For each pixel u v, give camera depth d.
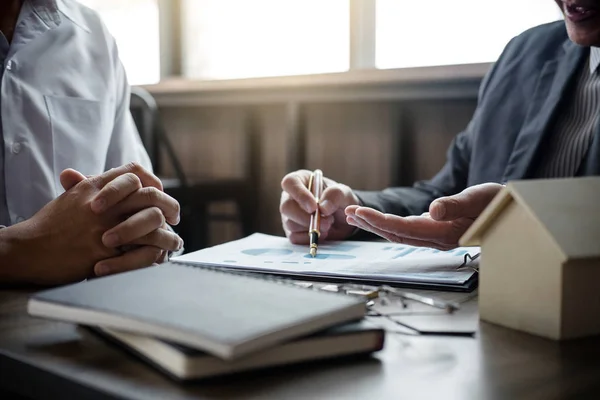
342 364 0.46
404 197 1.24
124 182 0.78
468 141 1.40
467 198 0.80
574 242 0.49
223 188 2.50
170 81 2.75
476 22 2.10
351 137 2.32
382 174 2.26
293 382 0.42
